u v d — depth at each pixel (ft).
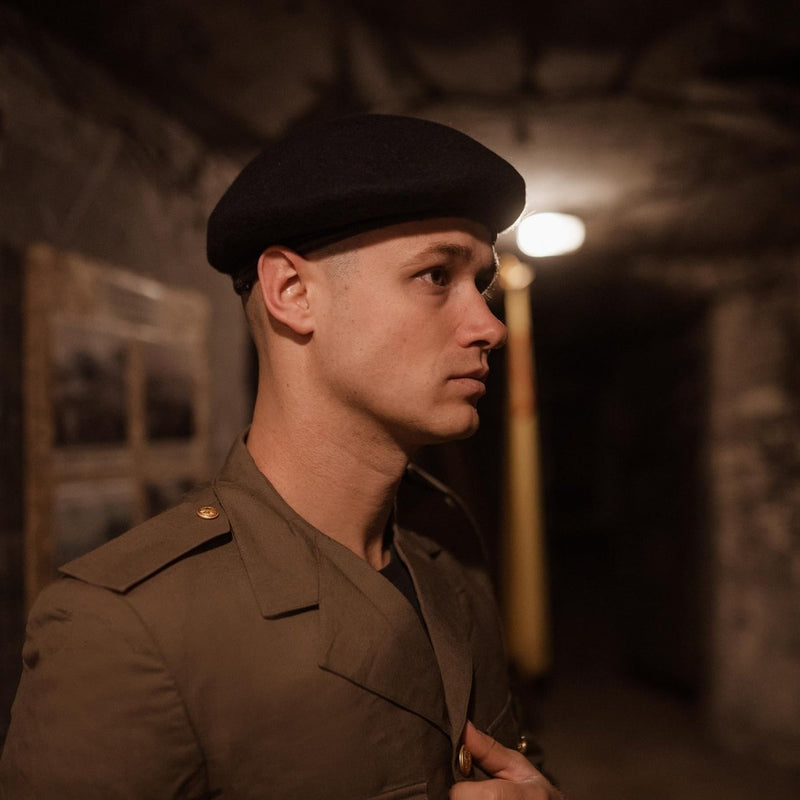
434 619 2.21
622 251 10.16
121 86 5.30
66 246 4.70
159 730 1.65
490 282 2.29
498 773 2.09
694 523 11.60
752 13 4.66
